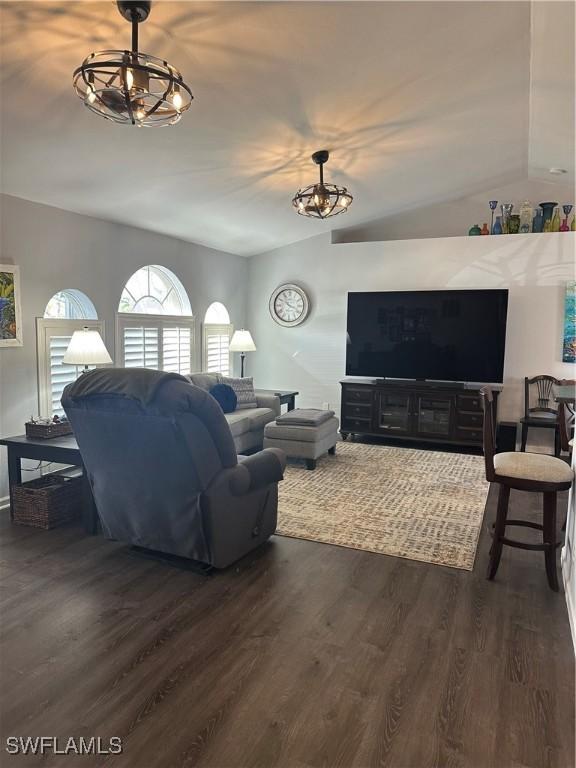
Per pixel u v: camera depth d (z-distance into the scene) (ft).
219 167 14.01
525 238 19.04
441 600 9.06
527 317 19.24
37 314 14.14
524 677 7.09
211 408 9.14
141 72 6.66
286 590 9.34
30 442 12.20
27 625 8.20
